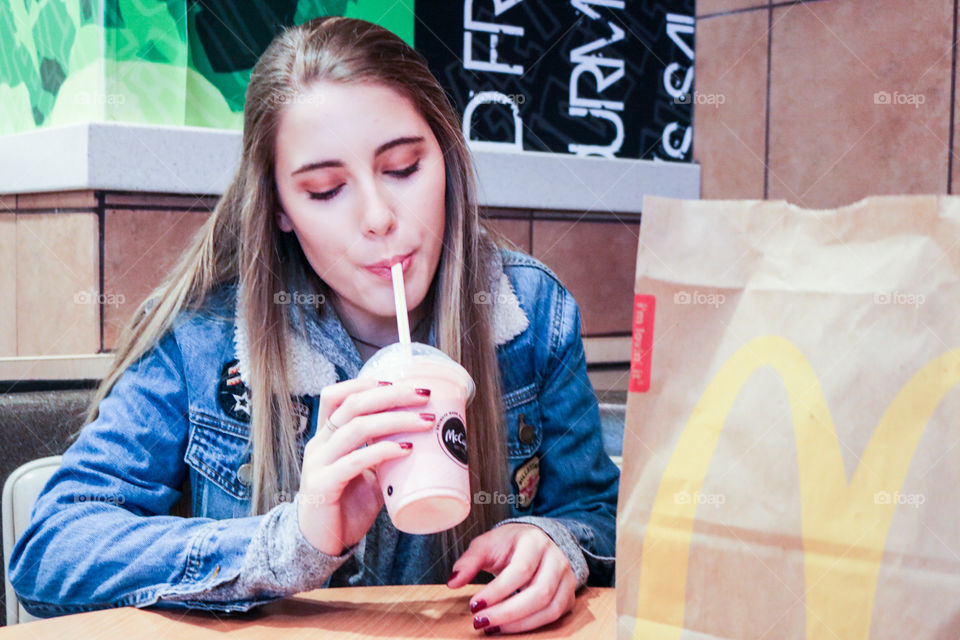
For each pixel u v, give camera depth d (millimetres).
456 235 1028
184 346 1044
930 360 478
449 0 2045
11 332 1939
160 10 1687
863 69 1660
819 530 491
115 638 708
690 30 2420
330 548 747
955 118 1532
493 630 716
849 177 1692
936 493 475
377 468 730
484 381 1053
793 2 1761
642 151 2377
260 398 1002
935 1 1545
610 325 2268
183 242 1701
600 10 2270
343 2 1909
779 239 510
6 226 1926
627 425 529
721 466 512
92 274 1622
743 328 512
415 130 920
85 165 1563
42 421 1210
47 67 1866
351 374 1049
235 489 1035
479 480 1051
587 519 1026
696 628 515
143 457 983
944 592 471
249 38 1805
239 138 1731
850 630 485
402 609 789
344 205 917
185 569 788
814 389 497
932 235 479
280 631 724
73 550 848
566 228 2164
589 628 741
